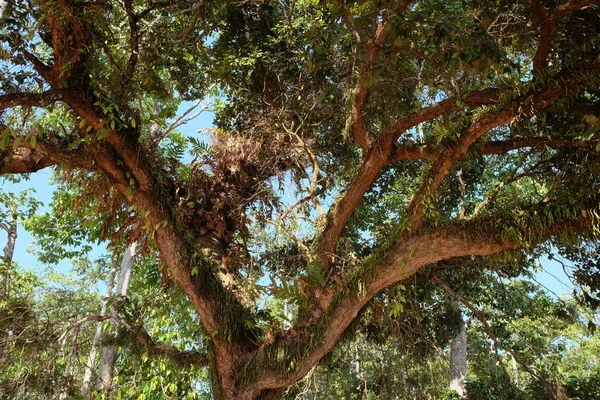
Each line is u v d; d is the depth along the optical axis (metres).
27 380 7.44
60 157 6.25
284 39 9.28
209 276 7.11
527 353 9.62
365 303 6.50
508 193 8.48
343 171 9.41
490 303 10.64
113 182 6.80
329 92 6.41
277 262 8.83
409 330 8.84
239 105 9.98
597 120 4.55
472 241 5.51
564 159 6.88
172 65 10.17
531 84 5.29
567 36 6.62
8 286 12.53
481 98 6.26
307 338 6.36
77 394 8.05
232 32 9.85
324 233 7.00
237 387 6.66
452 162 5.67
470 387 9.88
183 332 11.96
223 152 8.27
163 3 7.27
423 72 7.60
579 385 9.24
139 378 12.15
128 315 8.75
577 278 7.26
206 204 8.21
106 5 6.25
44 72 6.24
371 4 5.49
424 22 5.01
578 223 4.90
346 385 9.98
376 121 8.82
